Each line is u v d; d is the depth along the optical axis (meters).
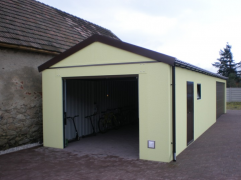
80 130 8.28
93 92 9.09
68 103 7.69
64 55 6.45
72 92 7.90
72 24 11.40
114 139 7.98
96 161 5.49
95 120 9.18
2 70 6.29
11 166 5.21
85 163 5.35
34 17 8.87
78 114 8.19
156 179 4.30
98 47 5.98
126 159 5.59
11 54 6.54
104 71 5.91
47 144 6.94
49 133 6.88
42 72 6.89
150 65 5.34
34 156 5.98
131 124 11.45
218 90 12.95
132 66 5.55
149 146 5.41
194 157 5.62
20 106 6.76
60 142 6.71
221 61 37.97
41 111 7.41
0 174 4.72
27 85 6.98
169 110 5.20
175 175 4.47
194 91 7.39
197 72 7.75
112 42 5.73
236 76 33.22
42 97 7.05
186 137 6.53
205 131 9.09
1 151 6.20
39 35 7.93
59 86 6.63
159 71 5.25
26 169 5.00
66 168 5.03
